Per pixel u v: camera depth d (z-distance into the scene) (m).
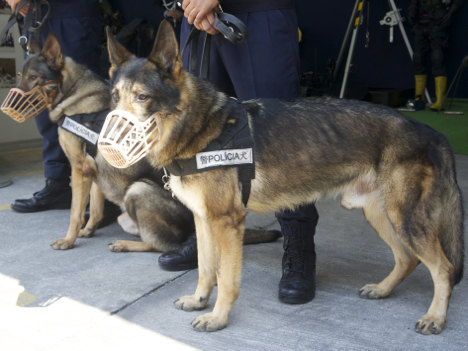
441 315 1.96
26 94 2.80
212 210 1.96
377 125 2.07
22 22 3.53
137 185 2.83
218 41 2.46
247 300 2.27
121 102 1.75
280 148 2.06
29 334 1.94
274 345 1.86
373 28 9.41
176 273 2.61
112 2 10.20
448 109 8.25
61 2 3.49
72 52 3.59
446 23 7.80
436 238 2.01
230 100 2.06
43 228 3.38
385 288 2.28
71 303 2.22
